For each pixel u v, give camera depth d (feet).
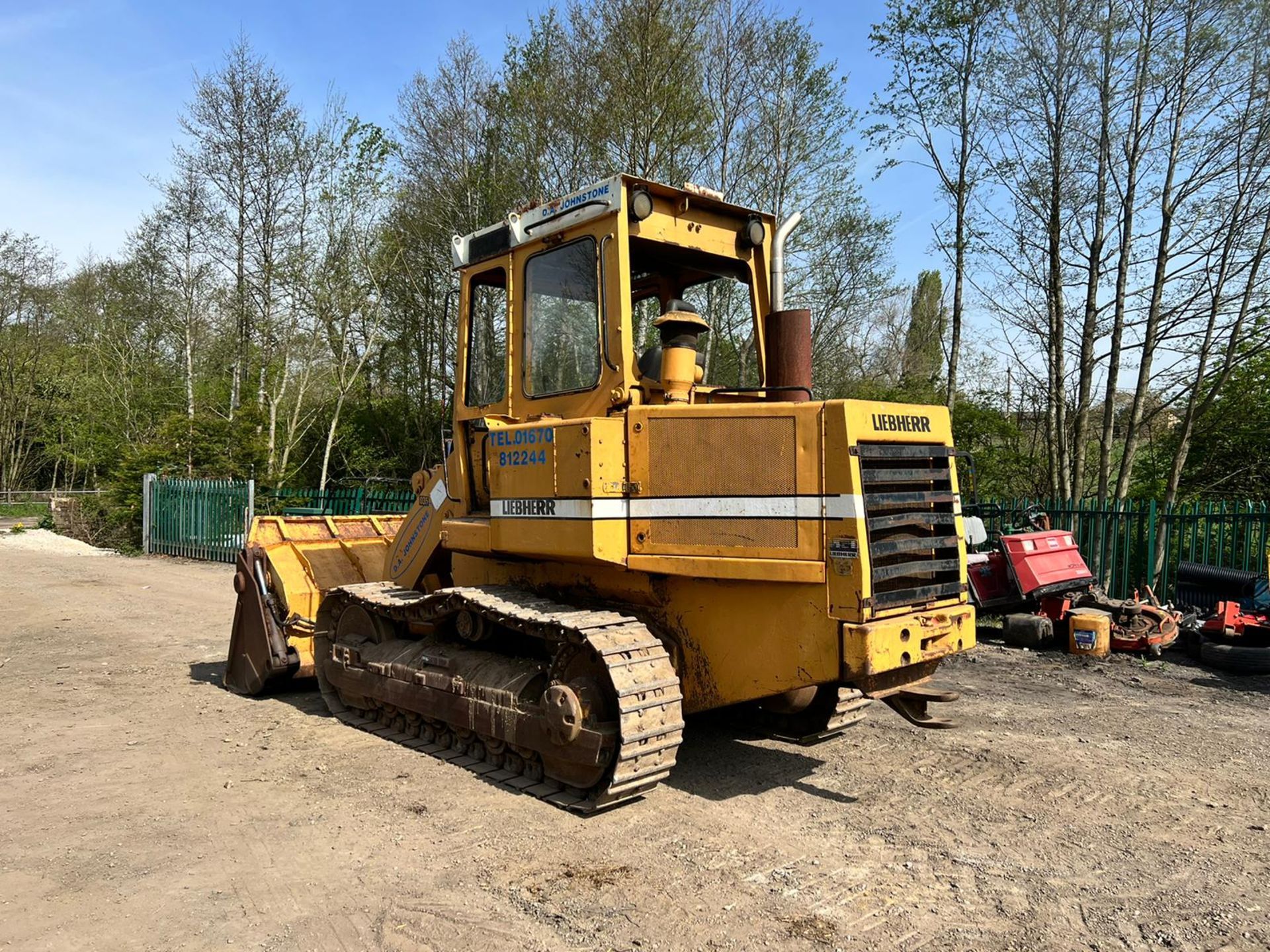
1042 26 48.19
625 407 15.42
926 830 14.21
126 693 23.20
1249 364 47.06
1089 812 15.12
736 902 11.59
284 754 17.89
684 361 15.92
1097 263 48.34
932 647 14.21
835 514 13.51
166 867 12.52
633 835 13.80
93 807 14.92
